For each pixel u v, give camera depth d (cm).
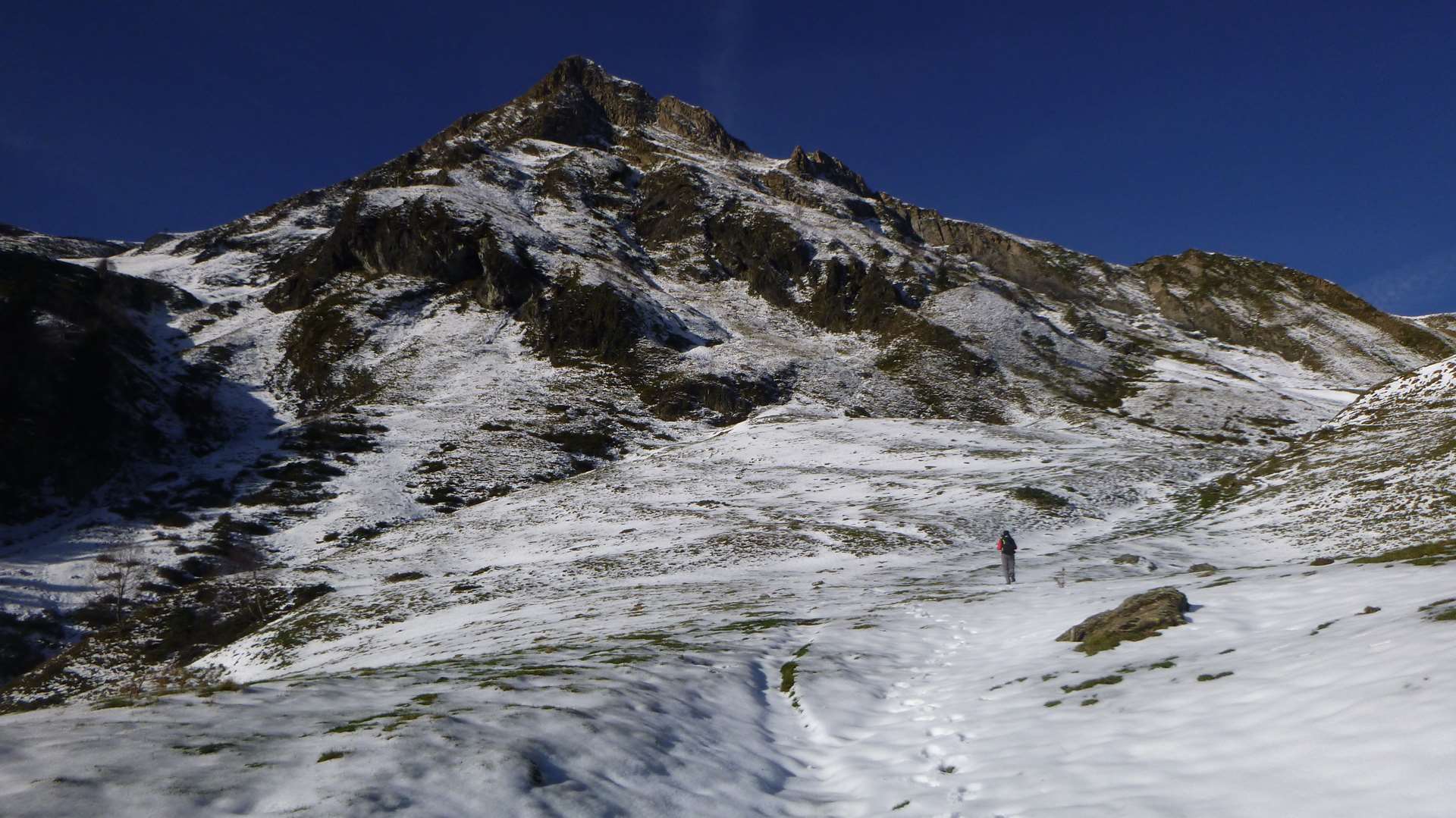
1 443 6594
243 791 567
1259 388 12600
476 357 11838
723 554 4012
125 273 15850
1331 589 1231
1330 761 563
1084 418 10600
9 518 6088
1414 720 571
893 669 1313
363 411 9544
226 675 2992
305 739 696
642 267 17300
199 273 16250
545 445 8575
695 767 775
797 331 14925
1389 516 2833
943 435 7775
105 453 7319
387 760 645
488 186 19225
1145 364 14175
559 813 611
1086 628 1258
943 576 2902
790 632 1755
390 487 7138
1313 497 3388
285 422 9756
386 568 4706
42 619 4400
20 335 7969
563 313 12731
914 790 718
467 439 8612
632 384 11050
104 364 8400
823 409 10844
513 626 2528
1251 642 986
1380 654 752
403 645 2608
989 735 845
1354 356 17138
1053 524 4247
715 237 18650
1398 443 3616
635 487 6406
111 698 876
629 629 2050
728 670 1248
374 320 12769
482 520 5831
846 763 841
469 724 773
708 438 8625
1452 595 949
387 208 15312
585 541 4778
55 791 523
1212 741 670
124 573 5062
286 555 5634
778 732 989
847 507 5122
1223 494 4150
